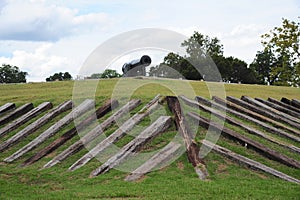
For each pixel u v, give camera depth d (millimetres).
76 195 10500
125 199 10102
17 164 13844
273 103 19984
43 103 18328
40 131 16141
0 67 56688
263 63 64750
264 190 10773
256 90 25328
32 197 10562
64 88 24016
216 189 10695
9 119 17359
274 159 13438
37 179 12227
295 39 39719
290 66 41312
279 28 40250
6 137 16000
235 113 17031
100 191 10703
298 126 17078
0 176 12695
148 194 10375
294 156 14000
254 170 12609
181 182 11281
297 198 10156
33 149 14820
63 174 12508
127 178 11812
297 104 20125
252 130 15367
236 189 10758
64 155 13789
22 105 18875
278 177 12203
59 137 15352
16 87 25938
